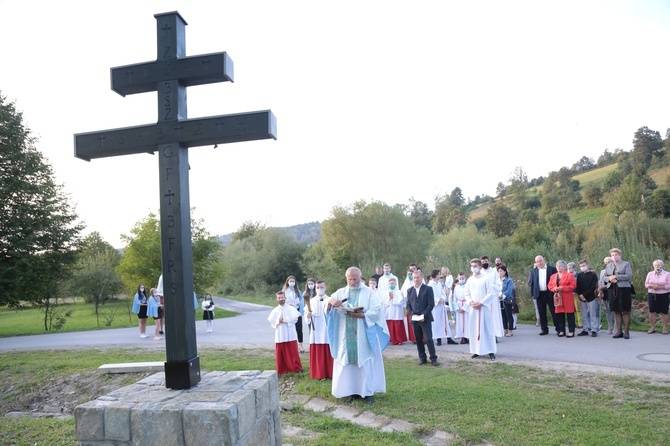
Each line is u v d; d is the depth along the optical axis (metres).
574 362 9.74
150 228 26.48
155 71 4.73
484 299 10.53
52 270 26.44
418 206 85.50
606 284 12.87
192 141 4.62
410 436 5.98
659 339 12.05
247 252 58.12
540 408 6.81
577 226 47.84
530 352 11.12
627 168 67.19
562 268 13.33
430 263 25.92
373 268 32.84
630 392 7.48
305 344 13.88
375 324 7.70
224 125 4.57
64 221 27.14
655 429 5.83
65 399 10.29
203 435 3.80
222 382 4.66
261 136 4.61
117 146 4.73
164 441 3.86
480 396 7.46
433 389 7.96
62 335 19.59
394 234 43.53
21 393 10.86
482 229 65.69
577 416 6.41
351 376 7.63
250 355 12.15
